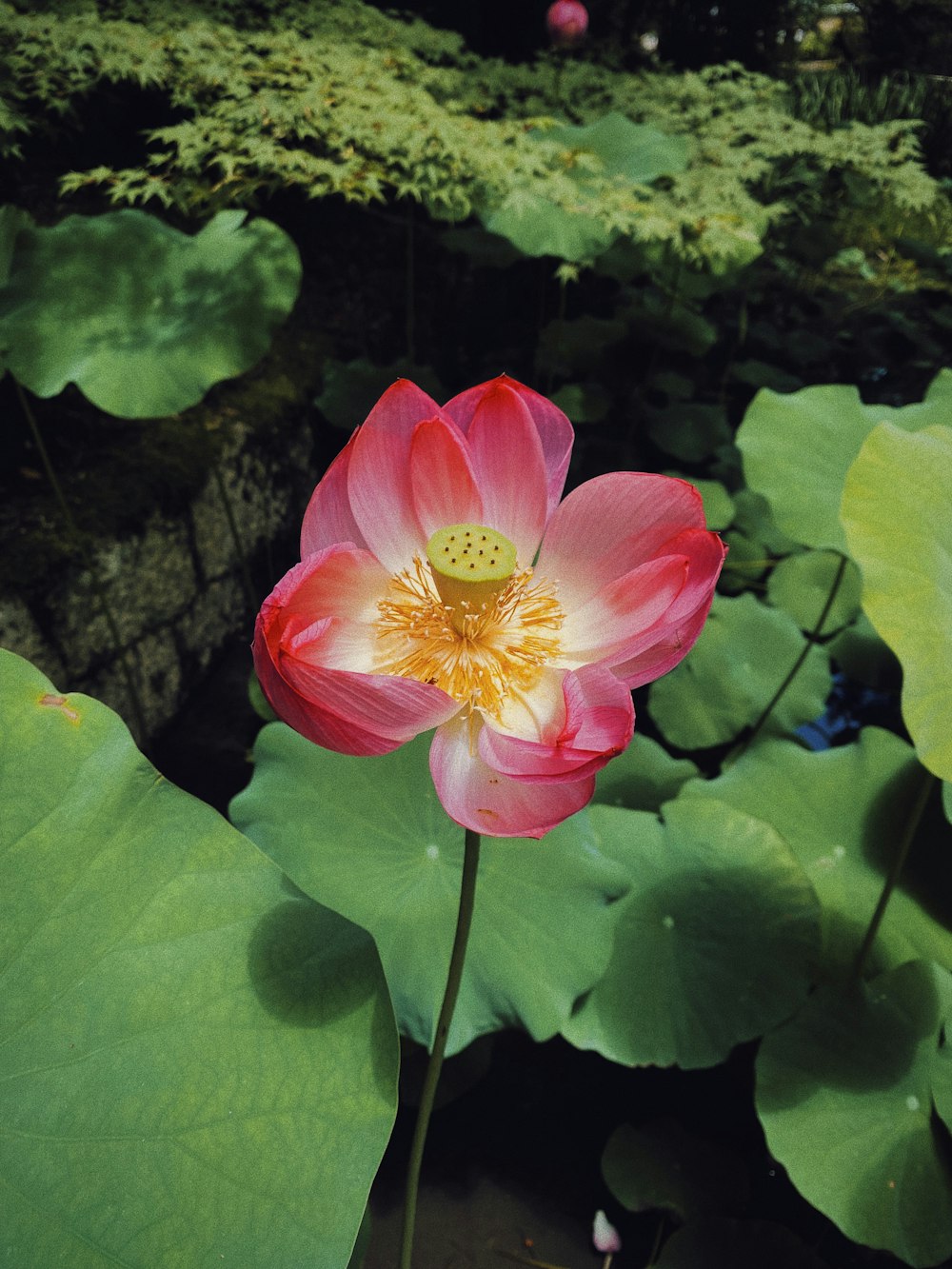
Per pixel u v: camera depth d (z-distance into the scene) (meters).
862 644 1.24
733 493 1.66
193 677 1.22
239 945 0.47
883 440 0.67
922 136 2.95
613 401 1.76
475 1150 0.82
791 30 3.27
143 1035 0.45
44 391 0.87
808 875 0.84
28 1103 0.43
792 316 2.44
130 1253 0.41
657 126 1.73
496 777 0.44
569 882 0.74
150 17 1.17
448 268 2.05
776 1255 0.71
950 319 2.16
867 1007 0.74
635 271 1.71
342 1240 0.42
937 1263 0.65
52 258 0.91
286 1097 0.45
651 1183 0.77
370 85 1.18
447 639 0.48
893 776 0.89
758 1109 0.71
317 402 1.46
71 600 0.99
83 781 0.48
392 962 0.68
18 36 0.99
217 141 1.04
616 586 0.48
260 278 0.92
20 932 0.45
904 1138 0.69
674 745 1.26
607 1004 0.76
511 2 2.46
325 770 0.76
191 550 1.19
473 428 0.49
